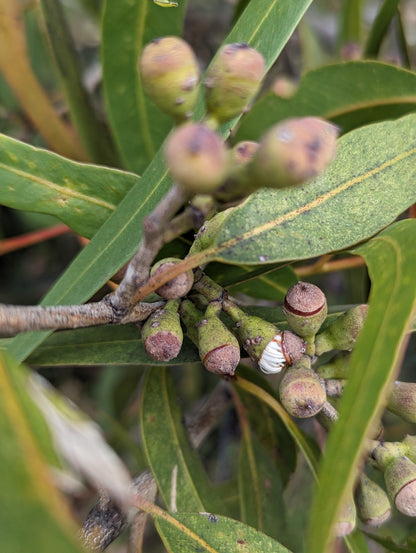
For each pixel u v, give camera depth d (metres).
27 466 0.17
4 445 0.17
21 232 0.49
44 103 0.38
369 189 0.26
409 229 0.23
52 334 0.27
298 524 0.38
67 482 0.18
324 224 0.25
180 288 0.23
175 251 0.28
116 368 0.47
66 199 0.28
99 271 0.25
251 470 0.32
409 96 0.32
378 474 0.32
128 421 0.47
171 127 0.34
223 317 0.27
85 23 0.51
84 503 0.36
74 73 0.37
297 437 0.28
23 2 0.38
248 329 0.25
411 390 0.26
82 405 0.47
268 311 0.28
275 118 0.33
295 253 0.24
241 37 0.27
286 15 0.27
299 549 0.37
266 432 0.34
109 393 0.47
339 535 0.25
